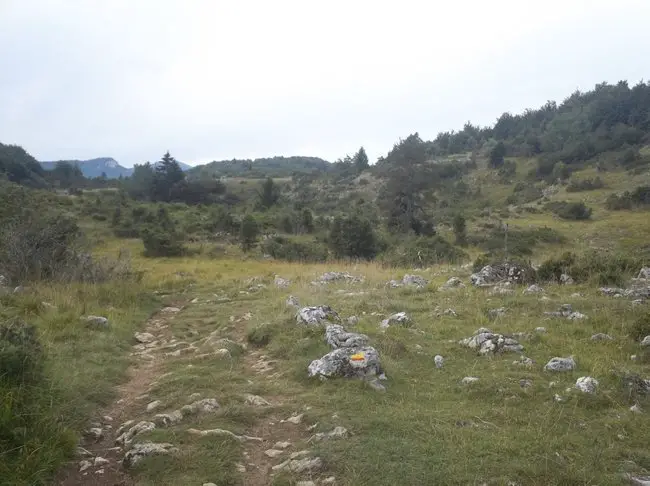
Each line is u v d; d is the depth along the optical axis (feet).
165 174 254.27
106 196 211.20
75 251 47.24
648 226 153.17
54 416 15.15
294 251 106.83
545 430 14.73
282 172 432.66
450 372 20.38
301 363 21.42
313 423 15.81
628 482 11.98
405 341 24.39
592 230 158.20
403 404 17.19
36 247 44.91
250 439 15.12
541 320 27.73
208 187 270.87
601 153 298.56
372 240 103.81
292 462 13.26
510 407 16.55
